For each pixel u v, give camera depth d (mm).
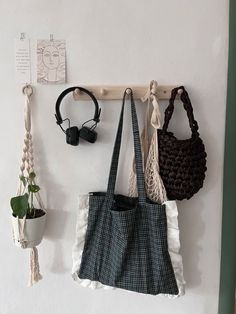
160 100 948
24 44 923
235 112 955
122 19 918
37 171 981
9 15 914
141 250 928
